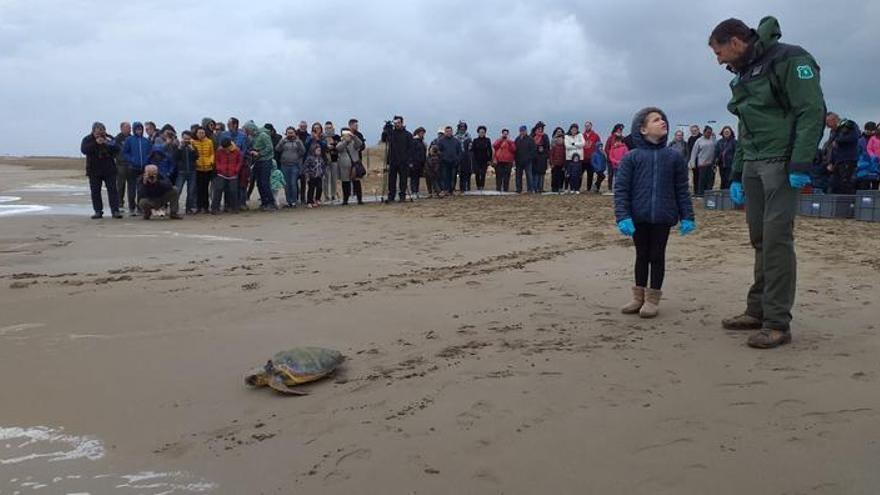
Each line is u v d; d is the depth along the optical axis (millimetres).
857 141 15117
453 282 7613
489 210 15758
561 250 9781
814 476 3078
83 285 7715
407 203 17906
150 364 4949
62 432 3812
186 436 3727
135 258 9609
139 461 3445
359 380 4488
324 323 5938
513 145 21172
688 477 3109
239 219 14719
